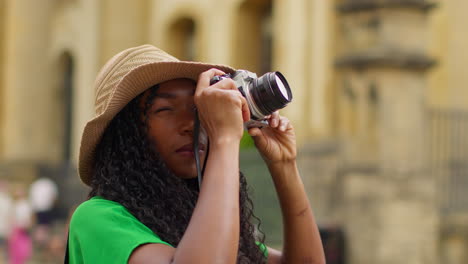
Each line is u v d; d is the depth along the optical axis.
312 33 11.84
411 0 8.46
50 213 16.14
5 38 21.84
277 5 12.73
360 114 8.62
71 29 19.88
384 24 8.43
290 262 2.32
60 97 20.55
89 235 1.80
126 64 1.95
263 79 1.93
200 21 15.98
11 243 11.39
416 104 8.54
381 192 8.19
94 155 2.08
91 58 17.80
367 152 8.52
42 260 13.84
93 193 2.02
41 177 19.62
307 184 9.03
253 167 9.79
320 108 11.49
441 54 13.11
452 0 13.15
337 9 8.93
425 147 8.61
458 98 13.09
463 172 9.26
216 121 1.80
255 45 15.05
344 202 8.48
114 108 1.92
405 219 8.14
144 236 1.75
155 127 1.97
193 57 16.89
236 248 1.66
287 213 2.30
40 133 20.80
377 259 8.09
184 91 1.97
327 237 8.33
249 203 2.48
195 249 1.62
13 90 21.14
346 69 8.74
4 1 21.94
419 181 8.25
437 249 8.39
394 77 8.43
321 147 9.02
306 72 11.86
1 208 11.82
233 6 14.98
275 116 2.19
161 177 1.96
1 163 20.72
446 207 9.12
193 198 2.04
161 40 17.20
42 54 21.02
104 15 17.70
